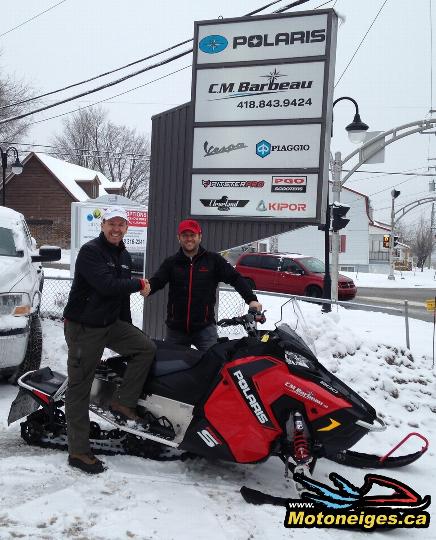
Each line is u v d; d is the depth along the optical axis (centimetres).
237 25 727
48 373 495
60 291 1090
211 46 740
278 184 716
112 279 402
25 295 587
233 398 394
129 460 436
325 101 694
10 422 457
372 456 477
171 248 781
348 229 5138
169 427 419
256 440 388
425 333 1040
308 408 380
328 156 709
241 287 501
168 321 522
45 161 4191
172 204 780
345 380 661
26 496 364
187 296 508
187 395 412
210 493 389
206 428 399
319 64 695
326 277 1408
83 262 404
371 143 1498
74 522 335
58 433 458
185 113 768
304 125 703
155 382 422
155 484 397
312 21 695
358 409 381
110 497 371
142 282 416
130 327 428
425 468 484
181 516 353
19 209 4184
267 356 395
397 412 628
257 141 723
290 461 447
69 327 417
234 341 419
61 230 4119
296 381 384
